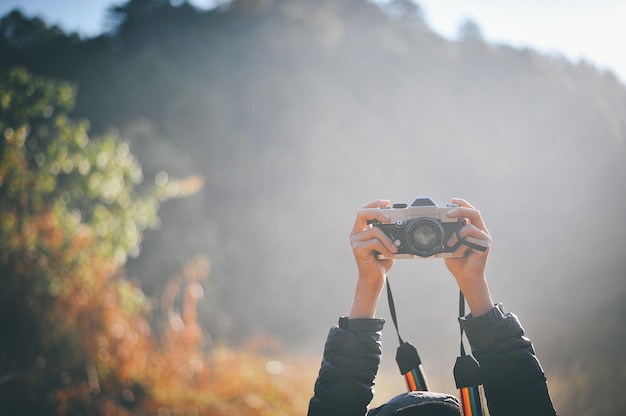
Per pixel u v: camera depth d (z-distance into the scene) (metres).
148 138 22.89
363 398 1.69
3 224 8.38
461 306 1.81
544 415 1.62
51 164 9.06
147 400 8.39
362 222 1.86
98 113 26.55
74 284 8.55
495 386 1.65
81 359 8.25
